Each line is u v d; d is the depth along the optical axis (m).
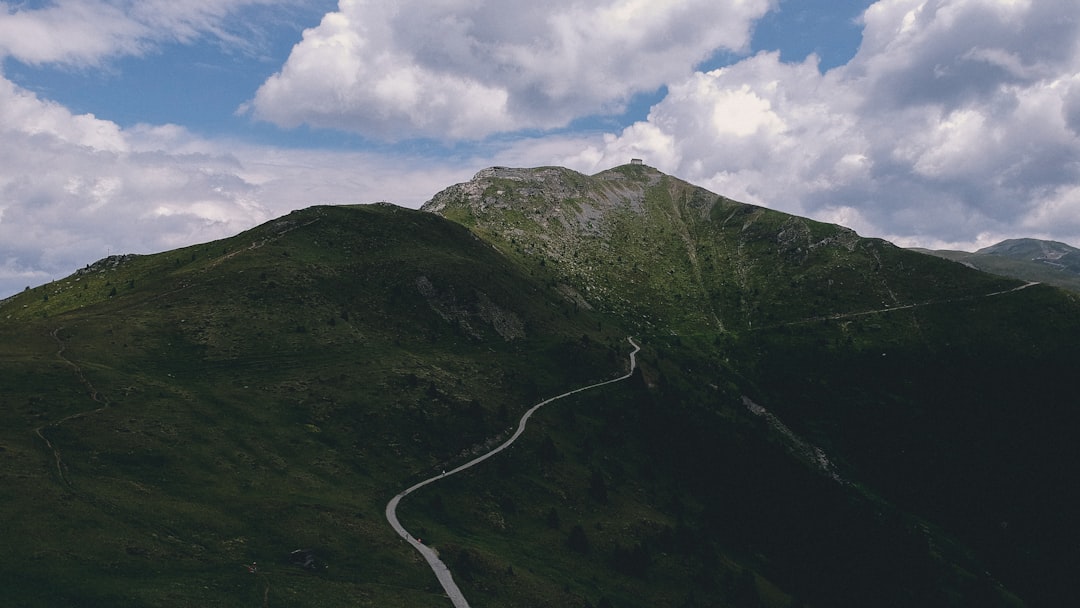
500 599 77.25
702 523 137.75
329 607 63.47
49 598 53.03
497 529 101.44
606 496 126.25
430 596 72.31
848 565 141.75
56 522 64.06
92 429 86.88
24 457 75.19
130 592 56.59
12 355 106.38
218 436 96.56
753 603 108.56
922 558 154.25
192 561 65.31
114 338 122.38
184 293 149.88
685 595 102.56
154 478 80.75
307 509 83.31
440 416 127.88
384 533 84.31
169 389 106.75
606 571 100.94
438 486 107.06
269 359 130.00
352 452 107.00
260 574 66.31
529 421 143.50
